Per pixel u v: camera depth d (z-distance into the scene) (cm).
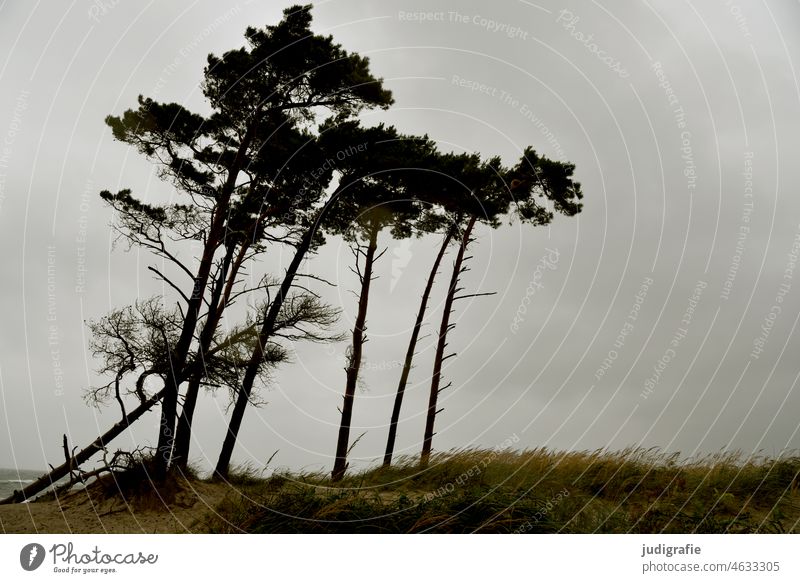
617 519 901
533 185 1753
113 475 1077
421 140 1708
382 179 1686
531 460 1184
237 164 1448
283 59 1514
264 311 1602
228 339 1541
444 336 1750
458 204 1739
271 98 1574
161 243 1521
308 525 867
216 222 1403
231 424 1527
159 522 974
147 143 1609
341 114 1661
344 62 1528
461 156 1728
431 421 1700
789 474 1106
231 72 1567
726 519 923
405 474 1234
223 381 1520
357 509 898
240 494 1035
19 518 974
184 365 1289
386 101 1617
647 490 1070
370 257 1775
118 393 1377
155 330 1423
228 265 1533
